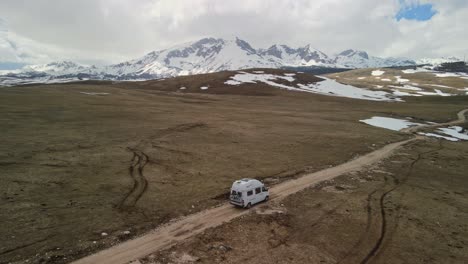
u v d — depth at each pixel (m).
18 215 28.91
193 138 62.28
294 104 129.88
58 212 30.19
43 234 26.39
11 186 34.44
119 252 25.02
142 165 45.12
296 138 68.00
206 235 28.48
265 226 30.89
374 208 35.97
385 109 123.69
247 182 35.75
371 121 96.44
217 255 25.53
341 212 34.66
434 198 40.12
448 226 32.53
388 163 54.97
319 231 30.34
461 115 116.62
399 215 34.41
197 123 75.81
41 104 83.56
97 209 31.47
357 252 26.97
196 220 31.34
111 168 42.72
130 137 58.75
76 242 25.73
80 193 34.62
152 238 27.45
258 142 63.03
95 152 48.47
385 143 69.25
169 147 54.91
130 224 29.38
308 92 168.12
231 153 54.59
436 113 117.88
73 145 50.75
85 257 24.03
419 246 28.28
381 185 43.97
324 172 48.47
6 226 27.02
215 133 67.69
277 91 163.38
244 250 26.56
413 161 56.91
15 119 64.19
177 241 27.23
